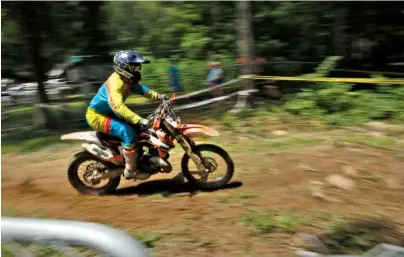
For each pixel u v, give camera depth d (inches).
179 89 478.3
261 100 430.0
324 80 405.1
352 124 366.6
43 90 441.7
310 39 520.1
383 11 492.7
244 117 390.6
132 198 212.5
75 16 455.5
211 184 217.2
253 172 242.7
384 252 126.3
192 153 211.3
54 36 444.5
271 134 347.3
